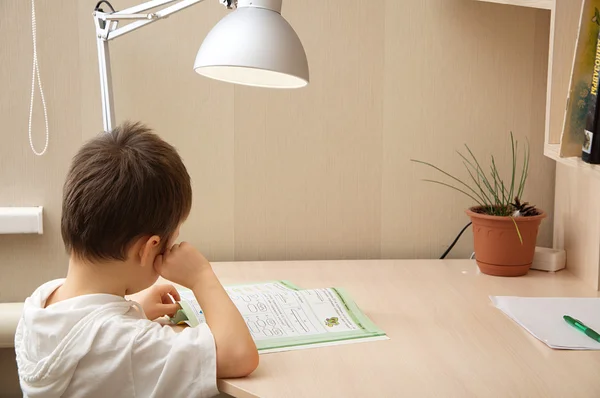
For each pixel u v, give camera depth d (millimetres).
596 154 1121
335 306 1289
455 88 1757
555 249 1677
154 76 1666
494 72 1762
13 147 1649
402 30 1722
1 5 1598
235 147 1714
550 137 1361
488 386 980
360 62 1721
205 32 1665
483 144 1786
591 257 1506
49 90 1642
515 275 1575
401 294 1433
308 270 1624
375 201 1782
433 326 1234
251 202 1741
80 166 1043
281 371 1022
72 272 1064
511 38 1752
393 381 993
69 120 1659
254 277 1549
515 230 1537
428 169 1782
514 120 1785
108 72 1398
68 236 1042
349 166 1759
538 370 1041
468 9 1730
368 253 1801
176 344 977
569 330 1210
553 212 1817
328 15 1693
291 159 1738
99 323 979
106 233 1015
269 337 1145
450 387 975
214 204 1730
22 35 1614
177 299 1259
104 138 1069
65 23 1626
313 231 1774
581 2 1338
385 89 1739
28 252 1686
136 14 1327
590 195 1517
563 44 1342
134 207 1015
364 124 1747
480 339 1173
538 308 1324
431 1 1720
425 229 1805
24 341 1031
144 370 968
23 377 991
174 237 1116
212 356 982
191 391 968
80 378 967
